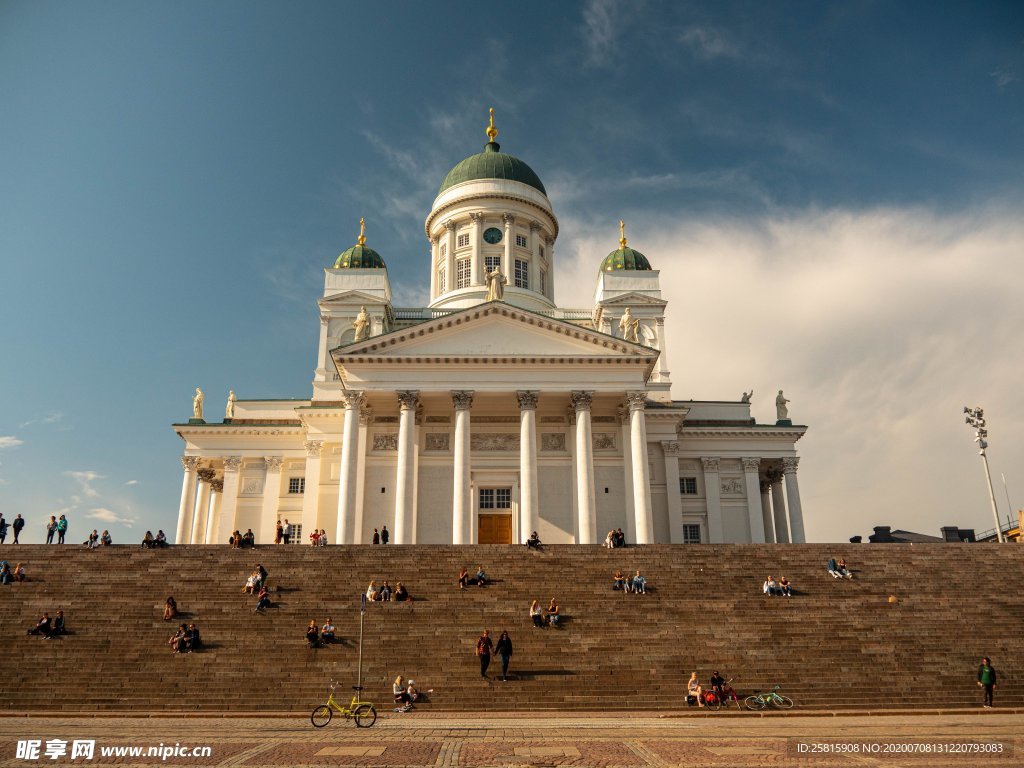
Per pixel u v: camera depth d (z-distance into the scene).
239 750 21.45
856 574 42.47
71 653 33.09
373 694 30.80
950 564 43.41
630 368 60.88
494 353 60.97
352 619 36.34
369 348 60.53
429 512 62.53
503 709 30.05
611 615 37.22
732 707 30.12
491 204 87.50
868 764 19.19
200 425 73.06
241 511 72.19
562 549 45.62
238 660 32.75
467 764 19.38
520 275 87.25
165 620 35.78
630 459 61.84
